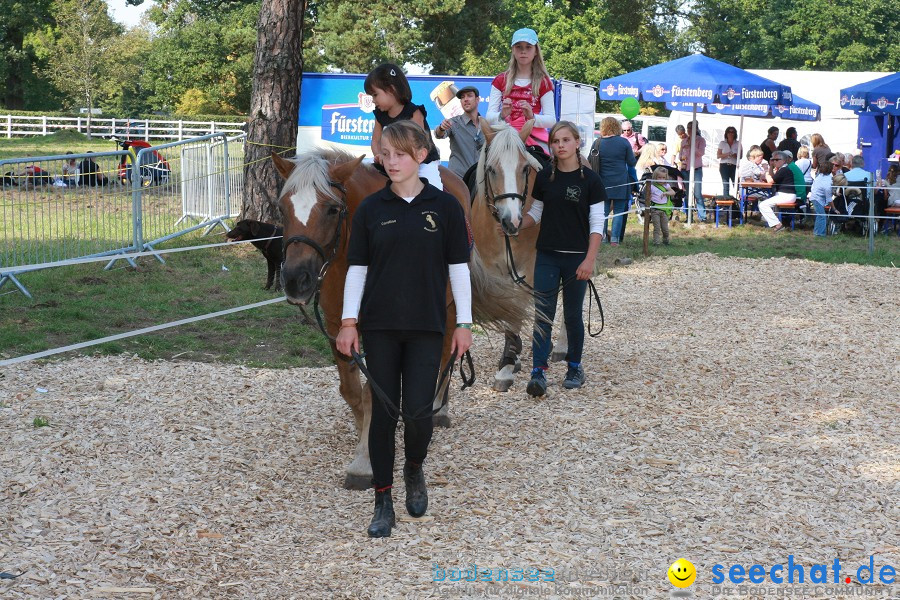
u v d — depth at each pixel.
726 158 19.33
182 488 4.81
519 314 5.32
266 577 3.87
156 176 13.70
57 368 7.16
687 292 11.28
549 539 4.24
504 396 6.72
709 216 19.66
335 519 4.52
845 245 16.03
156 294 10.06
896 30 59.75
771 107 20.27
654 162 19.03
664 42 60.06
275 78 13.50
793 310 10.16
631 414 6.22
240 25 47.78
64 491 4.72
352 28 40.72
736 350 8.17
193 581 3.80
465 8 42.22
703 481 4.97
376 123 5.15
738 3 59.53
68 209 11.95
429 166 5.13
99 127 39.28
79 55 41.00
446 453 5.47
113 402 6.29
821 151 18.81
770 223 17.88
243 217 13.76
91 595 3.65
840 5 58.25
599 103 52.31
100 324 8.69
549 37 50.38
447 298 4.82
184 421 5.92
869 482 4.95
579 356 6.91
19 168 10.41
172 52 50.72
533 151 6.83
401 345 4.17
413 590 3.74
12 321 8.56
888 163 21.34
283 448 5.52
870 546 4.15
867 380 7.16
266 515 4.54
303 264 4.32
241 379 7.02
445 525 4.42
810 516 4.49
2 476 4.88
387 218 4.05
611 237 15.67
